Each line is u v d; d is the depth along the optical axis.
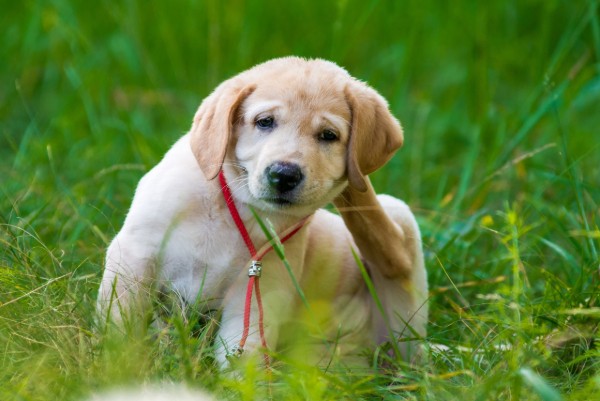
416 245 6.77
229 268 5.90
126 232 5.86
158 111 10.94
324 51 11.97
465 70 12.25
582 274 6.52
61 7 11.66
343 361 6.44
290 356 6.16
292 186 5.55
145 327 5.45
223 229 5.86
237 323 5.87
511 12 13.05
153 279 5.82
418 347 6.50
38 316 5.38
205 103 5.94
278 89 5.76
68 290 5.57
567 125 10.48
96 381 4.89
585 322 6.21
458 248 7.78
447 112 11.60
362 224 6.30
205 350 5.39
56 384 4.91
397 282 6.69
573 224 7.98
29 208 7.40
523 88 12.05
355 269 6.86
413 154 10.10
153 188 5.89
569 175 7.62
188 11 11.91
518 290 5.88
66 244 6.83
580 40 12.59
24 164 8.67
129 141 9.55
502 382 5.09
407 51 10.79
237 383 4.93
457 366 5.88
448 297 7.10
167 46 11.78
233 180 5.84
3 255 6.16
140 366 5.02
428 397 5.16
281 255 5.52
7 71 11.74
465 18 12.60
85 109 10.59
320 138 5.75
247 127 5.77
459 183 9.45
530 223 8.46
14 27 12.10
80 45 11.81
